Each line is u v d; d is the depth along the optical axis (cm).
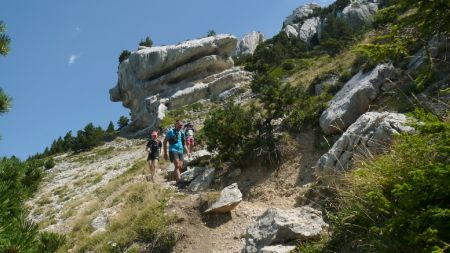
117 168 2227
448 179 352
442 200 367
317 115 1320
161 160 1716
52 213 1598
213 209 972
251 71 3859
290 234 704
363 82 1261
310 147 1234
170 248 918
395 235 405
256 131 1343
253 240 745
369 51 410
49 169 2983
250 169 1266
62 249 1078
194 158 1467
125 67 4566
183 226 959
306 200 945
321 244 609
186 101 3753
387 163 492
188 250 900
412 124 398
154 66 4206
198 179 1303
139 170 1788
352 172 564
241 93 3459
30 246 317
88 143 3653
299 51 4447
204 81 3941
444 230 355
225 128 1315
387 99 1164
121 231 1030
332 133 1209
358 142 838
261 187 1159
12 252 304
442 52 1128
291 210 775
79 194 1828
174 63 4144
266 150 1267
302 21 6103
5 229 309
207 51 4116
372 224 480
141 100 4272
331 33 4606
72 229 1221
